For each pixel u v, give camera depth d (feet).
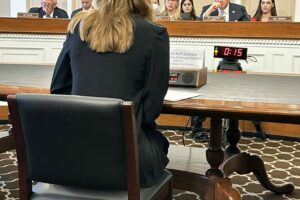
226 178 6.44
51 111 3.82
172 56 7.08
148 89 4.36
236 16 15.52
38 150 4.05
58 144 3.94
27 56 13.29
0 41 13.25
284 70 12.05
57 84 4.74
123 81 4.28
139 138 4.37
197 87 5.75
